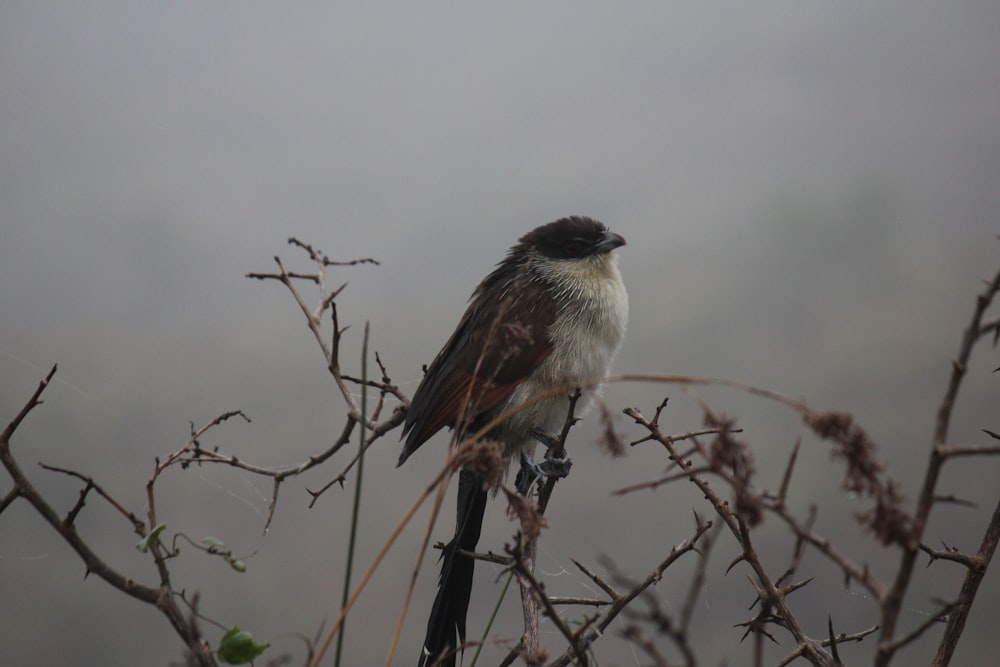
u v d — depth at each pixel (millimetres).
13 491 2768
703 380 2475
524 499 3127
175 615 2812
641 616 1991
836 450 2154
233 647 2797
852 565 2105
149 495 3113
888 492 2104
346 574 2779
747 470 2285
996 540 3467
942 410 2092
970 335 2100
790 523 2180
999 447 2018
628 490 2318
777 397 2314
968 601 3449
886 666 2037
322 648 2713
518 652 3285
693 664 1945
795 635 3279
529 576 2916
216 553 2922
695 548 3428
